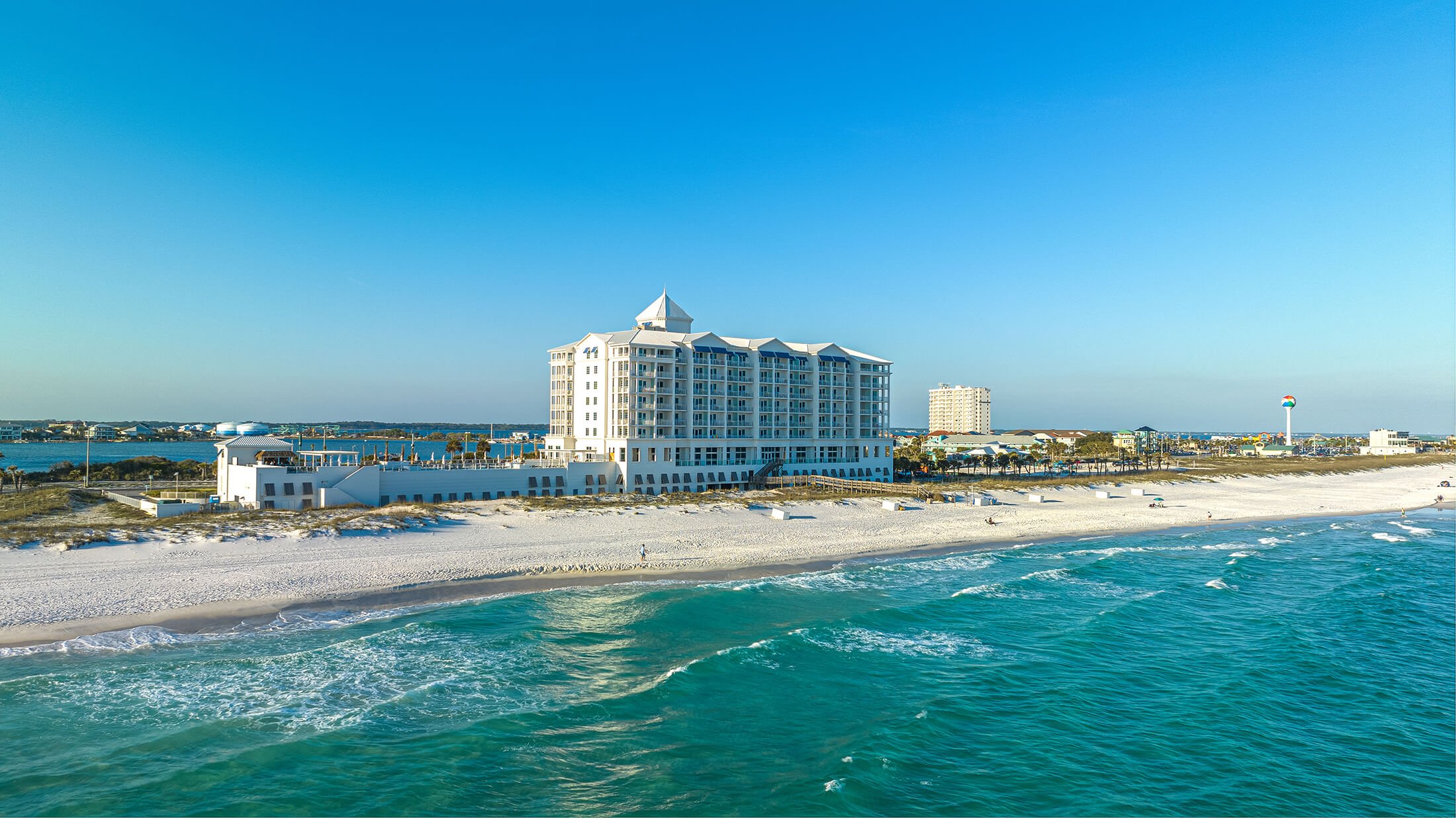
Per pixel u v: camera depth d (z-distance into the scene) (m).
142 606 48.94
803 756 33.31
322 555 63.31
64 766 30.23
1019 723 37.25
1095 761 33.62
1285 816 29.64
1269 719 38.16
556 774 31.22
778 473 126.31
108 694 36.72
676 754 33.19
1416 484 173.88
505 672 41.47
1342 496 146.25
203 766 30.66
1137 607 58.38
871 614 54.25
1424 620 55.94
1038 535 95.12
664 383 120.00
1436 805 30.47
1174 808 30.08
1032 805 30.08
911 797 30.38
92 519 74.88
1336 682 43.34
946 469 176.62
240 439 91.75
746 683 41.00
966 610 56.50
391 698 37.41
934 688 41.22
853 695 40.03
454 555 66.19
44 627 44.66
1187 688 42.00
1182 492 145.50
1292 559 81.00
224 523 70.06
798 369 136.12
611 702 38.00
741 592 59.78
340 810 28.22
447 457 132.00
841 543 81.94
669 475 115.62
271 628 47.12
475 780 30.50
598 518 85.56
